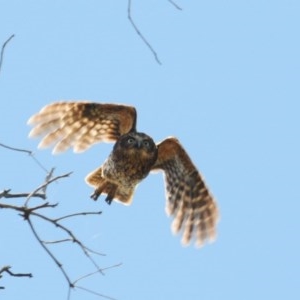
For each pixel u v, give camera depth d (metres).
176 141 15.56
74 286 9.16
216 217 15.89
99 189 15.47
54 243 9.26
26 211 9.10
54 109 14.68
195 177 15.84
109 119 15.27
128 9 8.12
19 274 9.14
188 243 16.00
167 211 16.19
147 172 15.76
